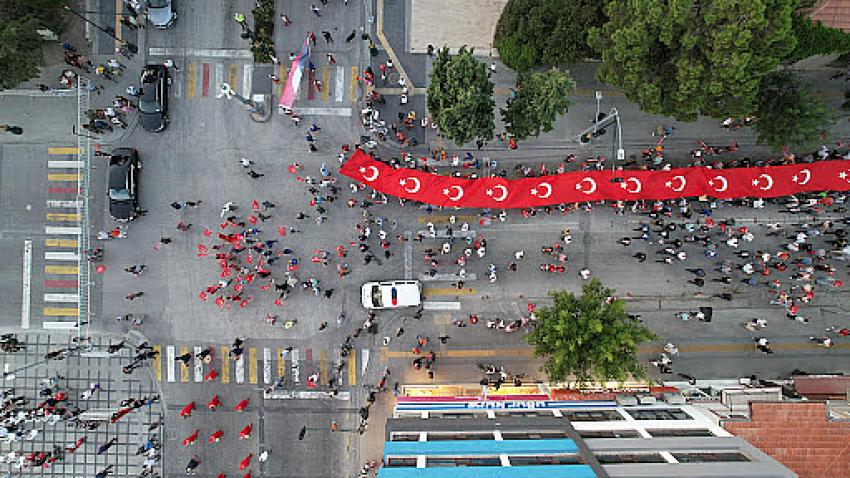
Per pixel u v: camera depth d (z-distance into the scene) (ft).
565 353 93.30
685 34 88.12
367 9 115.85
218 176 117.80
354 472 117.39
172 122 117.39
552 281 116.47
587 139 114.62
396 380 117.39
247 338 118.01
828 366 114.21
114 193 114.42
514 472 76.02
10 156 117.70
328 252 117.91
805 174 108.47
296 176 117.39
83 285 118.11
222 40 117.08
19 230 117.80
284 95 111.75
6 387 117.19
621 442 85.20
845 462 92.22
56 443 117.80
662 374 115.85
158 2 113.60
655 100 94.17
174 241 118.11
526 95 97.81
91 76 116.98
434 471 76.28
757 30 85.81
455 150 116.26
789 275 114.52
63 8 112.78
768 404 94.32
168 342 118.21
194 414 118.11
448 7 115.75
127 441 118.11
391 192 113.29
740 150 114.52
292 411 118.01
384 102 116.06
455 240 116.47
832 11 100.12
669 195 110.22
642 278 115.96
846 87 112.98
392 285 113.50
